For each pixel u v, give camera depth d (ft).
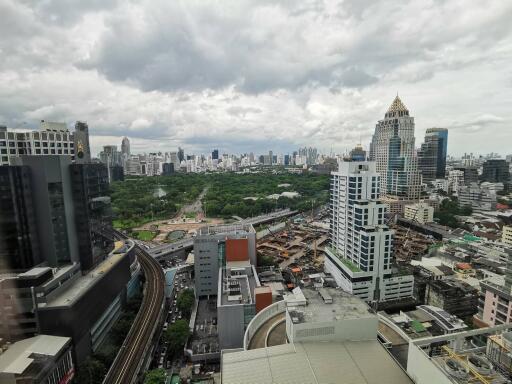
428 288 426.92
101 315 349.00
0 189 295.48
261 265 544.21
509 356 138.21
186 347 342.64
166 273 564.71
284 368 173.27
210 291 472.03
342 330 198.08
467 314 394.93
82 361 296.92
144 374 294.25
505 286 326.24
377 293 421.18
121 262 414.62
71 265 343.46
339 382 160.86
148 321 368.07
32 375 219.82
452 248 616.39
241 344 329.31
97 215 393.91
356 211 433.07
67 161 349.82
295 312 206.69
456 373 131.64
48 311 274.57
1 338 212.02
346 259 470.39
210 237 464.24
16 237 302.04
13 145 532.73
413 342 156.46
